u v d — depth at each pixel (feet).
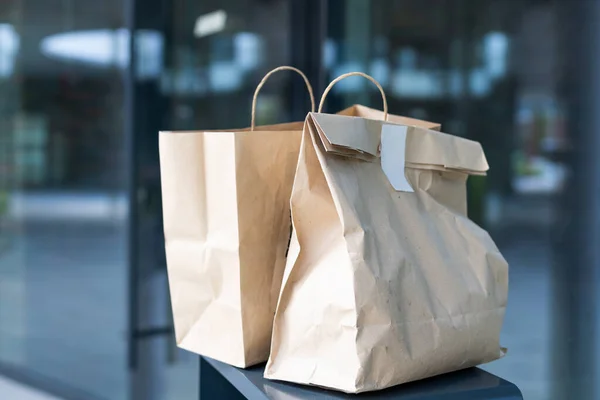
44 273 8.65
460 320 2.21
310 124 2.05
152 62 7.04
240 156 2.28
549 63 6.66
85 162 8.34
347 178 2.10
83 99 8.14
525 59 6.78
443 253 2.27
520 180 6.91
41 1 8.30
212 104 7.29
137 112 7.02
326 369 2.05
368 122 2.14
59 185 8.55
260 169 2.34
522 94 6.84
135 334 7.09
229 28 7.26
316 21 6.87
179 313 2.52
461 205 2.51
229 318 2.36
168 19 7.08
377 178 2.19
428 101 6.93
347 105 6.77
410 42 6.88
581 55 6.47
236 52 7.29
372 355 1.99
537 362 5.83
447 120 6.97
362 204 2.09
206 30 7.23
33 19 8.36
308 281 2.12
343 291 2.01
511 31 6.82
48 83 8.37
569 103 6.59
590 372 5.73
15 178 8.70
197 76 7.23
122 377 7.18
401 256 2.12
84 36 8.05
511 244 6.98
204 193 2.40
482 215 7.13
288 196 2.44
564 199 6.69
